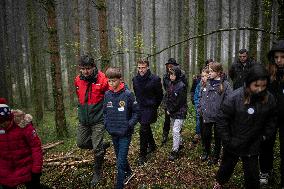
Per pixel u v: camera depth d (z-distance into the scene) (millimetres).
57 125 12156
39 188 5043
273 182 5426
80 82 6027
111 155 7641
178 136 7086
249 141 4383
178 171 6445
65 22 27000
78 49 22562
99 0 9867
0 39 25281
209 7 36312
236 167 6145
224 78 6281
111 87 5449
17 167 4719
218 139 6414
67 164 7180
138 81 6938
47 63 34219
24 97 28391
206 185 5727
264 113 4234
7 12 30938
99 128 6043
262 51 15031
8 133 4523
